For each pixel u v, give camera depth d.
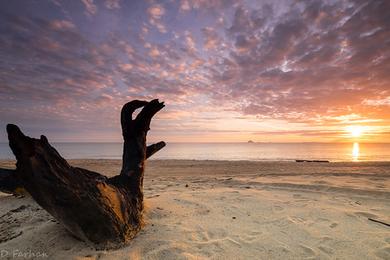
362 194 6.46
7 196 6.07
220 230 4.00
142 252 3.19
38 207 5.29
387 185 7.62
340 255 3.22
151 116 4.66
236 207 5.29
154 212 4.80
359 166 15.65
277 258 3.14
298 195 6.51
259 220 4.51
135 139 4.52
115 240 3.29
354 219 4.54
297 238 3.73
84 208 2.88
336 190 6.97
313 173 11.31
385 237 3.72
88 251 3.13
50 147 2.60
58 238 3.42
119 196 3.56
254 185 8.12
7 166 12.63
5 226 4.34
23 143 2.38
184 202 5.64
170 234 3.76
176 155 44.31
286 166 15.85
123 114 4.57
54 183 2.58
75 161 18.34
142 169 4.46
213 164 17.36
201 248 3.36
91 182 2.99
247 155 42.72
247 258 3.13
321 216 4.70
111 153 50.88
